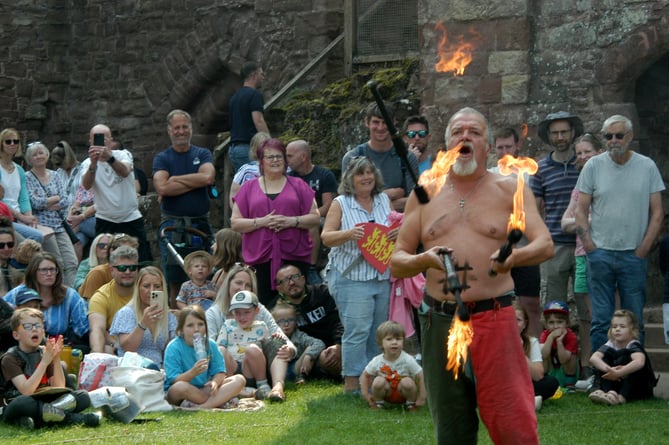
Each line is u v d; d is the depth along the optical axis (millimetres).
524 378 6535
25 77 21719
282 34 18719
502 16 13812
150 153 20984
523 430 6434
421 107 14484
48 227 14039
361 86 16031
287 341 10766
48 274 10852
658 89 13898
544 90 13688
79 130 21797
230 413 9586
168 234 13039
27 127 21750
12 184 13711
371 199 10570
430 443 8266
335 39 17578
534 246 6387
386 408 9680
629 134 10508
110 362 9922
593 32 13375
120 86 21281
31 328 9359
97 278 11781
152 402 9656
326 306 11430
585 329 11523
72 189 15461
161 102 20828
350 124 15188
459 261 6531
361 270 10336
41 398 9086
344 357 10391
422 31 14359
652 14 12992
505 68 13820
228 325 10797
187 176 13031
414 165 11344
